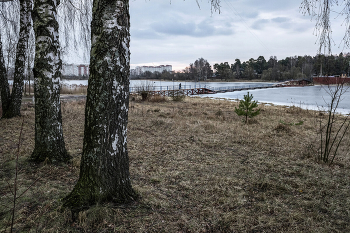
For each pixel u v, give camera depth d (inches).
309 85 2910.9
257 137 269.7
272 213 110.0
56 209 98.0
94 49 97.5
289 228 97.2
